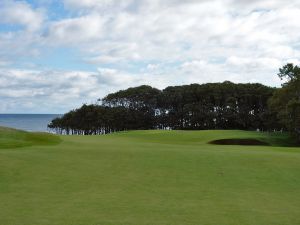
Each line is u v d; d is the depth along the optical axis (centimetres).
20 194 1504
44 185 1670
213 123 10588
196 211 1309
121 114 11419
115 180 1820
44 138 3459
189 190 1664
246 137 6200
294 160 2431
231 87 10638
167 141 5666
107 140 4569
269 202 1480
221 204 1423
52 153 2491
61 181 1756
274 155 2639
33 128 18738
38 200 1412
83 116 11869
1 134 3309
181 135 6462
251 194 1620
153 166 2173
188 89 11519
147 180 1844
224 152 2784
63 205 1343
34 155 2369
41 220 1151
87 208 1310
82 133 12488
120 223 1141
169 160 2355
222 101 10675
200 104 10925
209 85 11100
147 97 11844
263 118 9588
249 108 10438
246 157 2505
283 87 6875
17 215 1202
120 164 2206
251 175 2012
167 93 11825
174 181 1839
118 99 12331
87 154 2502
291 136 6656
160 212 1283
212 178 1925
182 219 1207
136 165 2191
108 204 1375
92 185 1706
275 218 1247
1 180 1723
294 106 6419
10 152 2450
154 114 11925
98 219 1177
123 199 1461
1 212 1234
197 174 2005
